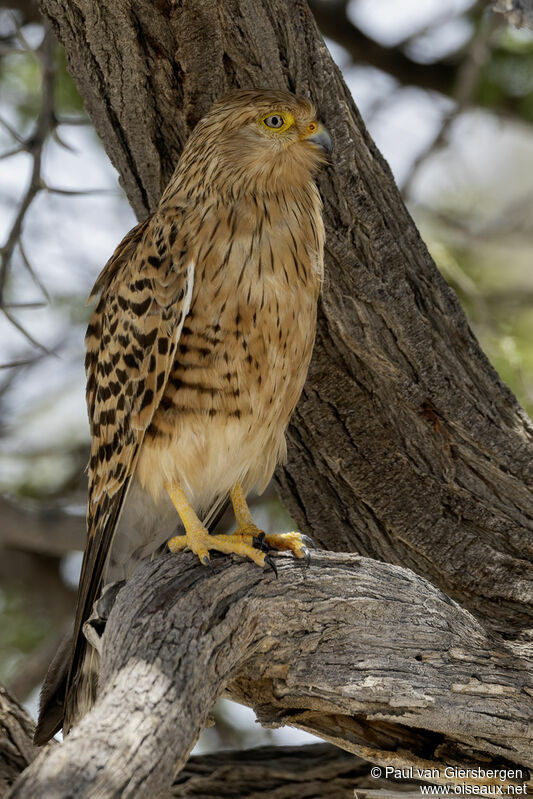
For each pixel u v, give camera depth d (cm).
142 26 827
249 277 799
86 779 502
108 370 861
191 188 826
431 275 915
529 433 923
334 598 712
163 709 566
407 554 889
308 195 836
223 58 851
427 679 703
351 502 914
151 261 826
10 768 827
